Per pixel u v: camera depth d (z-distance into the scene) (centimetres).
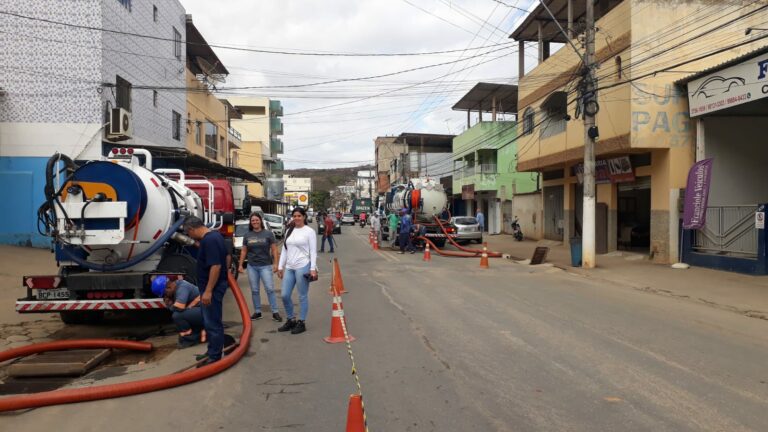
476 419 461
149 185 800
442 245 2425
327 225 2288
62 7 1814
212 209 1210
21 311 766
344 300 1073
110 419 466
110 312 955
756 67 1334
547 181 2716
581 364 622
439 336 760
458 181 4347
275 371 605
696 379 568
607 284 1327
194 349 717
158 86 2375
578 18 2419
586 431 436
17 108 1812
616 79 1705
